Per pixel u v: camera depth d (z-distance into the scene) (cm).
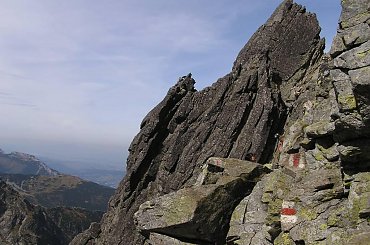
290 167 2906
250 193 3578
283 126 5016
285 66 5666
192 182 5097
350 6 2203
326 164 2627
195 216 3350
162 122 5819
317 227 2394
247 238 3131
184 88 6044
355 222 2234
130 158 5947
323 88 3022
